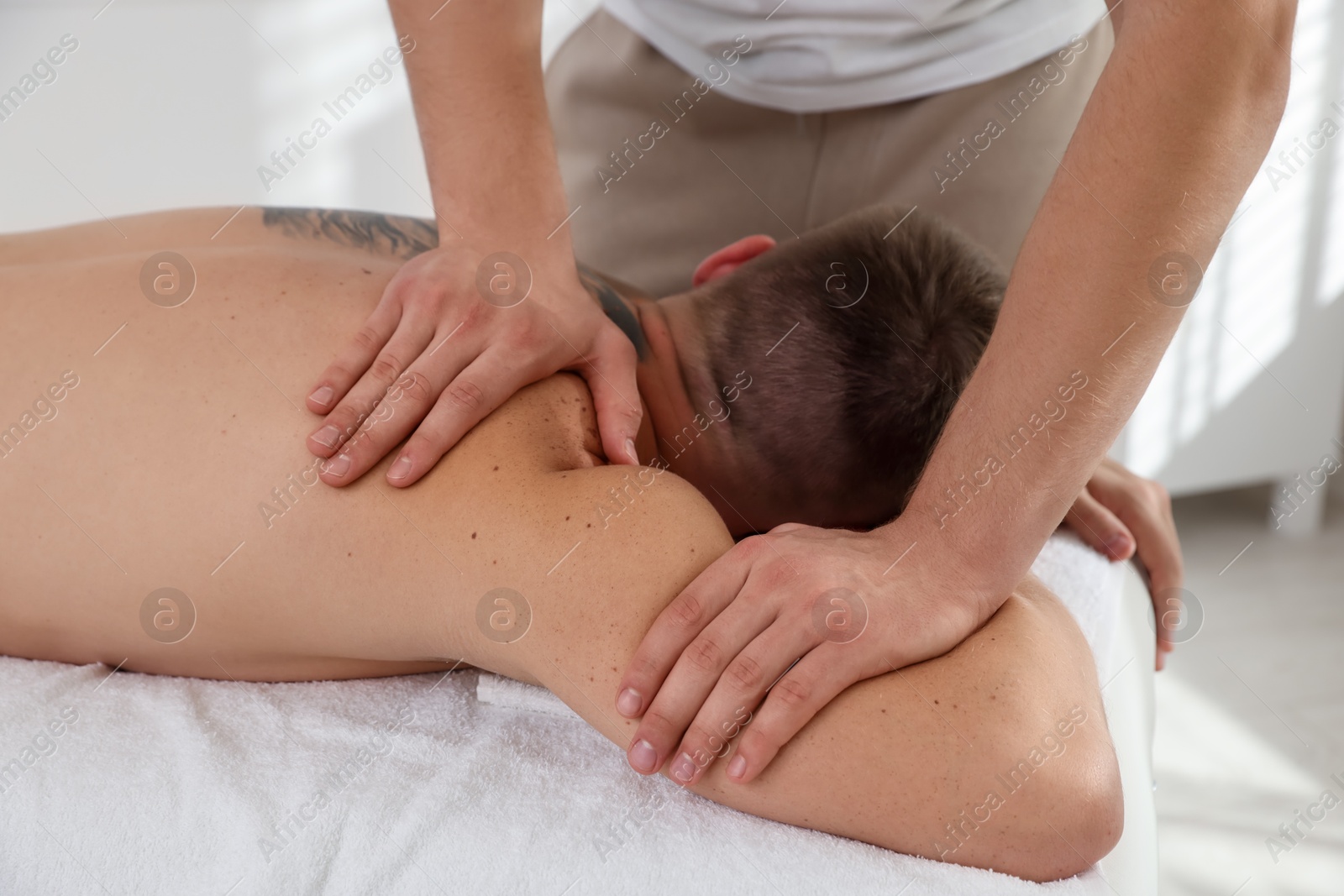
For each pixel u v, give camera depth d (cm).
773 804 66
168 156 190
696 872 62
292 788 67
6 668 80
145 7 182
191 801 65
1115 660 87
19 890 65
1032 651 69
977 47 120
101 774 67
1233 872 136
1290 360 216
